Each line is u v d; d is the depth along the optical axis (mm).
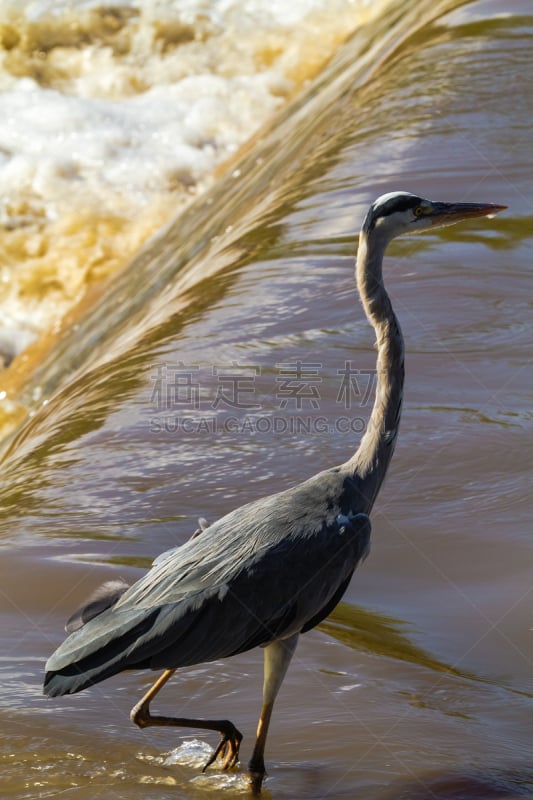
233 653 6824
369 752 7133
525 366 12891
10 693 7895
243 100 33906
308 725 7492
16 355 25969
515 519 10133
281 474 11172
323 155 20453
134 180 30953
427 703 7719
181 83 34875
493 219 16641
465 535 9938
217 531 7090
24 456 12633
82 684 6426
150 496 10930
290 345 13812
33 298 27578
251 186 23984
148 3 37500
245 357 13570
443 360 13070
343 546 7133
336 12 36156
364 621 8812
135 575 9305
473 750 7152
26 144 31984
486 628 8641
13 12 36750
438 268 15352
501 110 20375
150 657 6574
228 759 7012
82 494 11117
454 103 21031
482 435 11555
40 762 7059
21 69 35594
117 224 29469
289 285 15438
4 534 10297
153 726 7402
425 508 10414
